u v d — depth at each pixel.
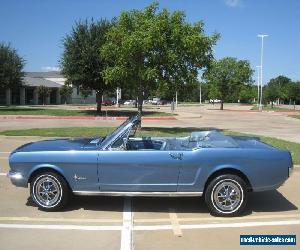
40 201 7.62
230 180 7.33
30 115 37.22
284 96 100.19
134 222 7.08
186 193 7.42
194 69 23.36
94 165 7.44
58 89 83.62
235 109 62.66
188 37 22.19
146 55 22.52
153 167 7.36
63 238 6.29
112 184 7.46
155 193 7.43
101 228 6.75
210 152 7.33
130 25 23.25
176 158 7.32
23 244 6.04
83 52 38.09
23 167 7.59
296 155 13.52
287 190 9.56
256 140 8.48
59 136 18.81
